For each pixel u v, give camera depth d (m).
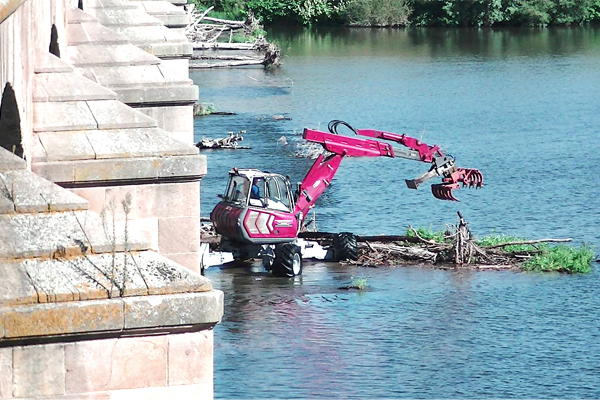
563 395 44.12
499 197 80.25
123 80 46.38
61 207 24.58
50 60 34.69
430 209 77.06
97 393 23.34
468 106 121.56
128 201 24.62
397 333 51.00
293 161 91.00
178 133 46.97
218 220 62.41
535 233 70.56
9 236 23.73
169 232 35.44
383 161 93.31
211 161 90.75
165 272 23.89
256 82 137.12
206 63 150.00
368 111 117.62
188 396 23.86
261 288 58.09
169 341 23.67
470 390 44.34
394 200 79.75
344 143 66.06
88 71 46.41
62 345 23.06
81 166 33.56
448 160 66.25
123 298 23.31
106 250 24.02
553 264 61.72
